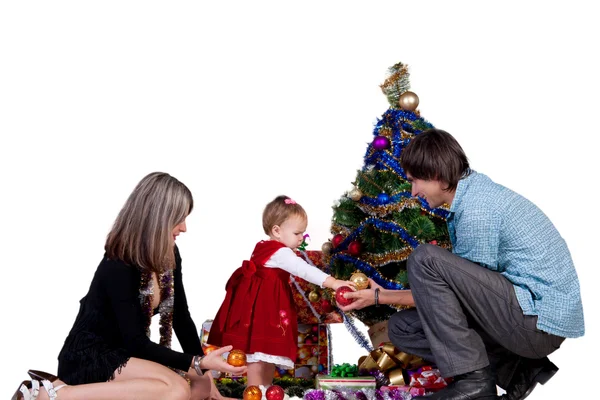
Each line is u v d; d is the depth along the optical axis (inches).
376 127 181.5
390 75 181.3
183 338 165.9
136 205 151.3
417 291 144.0
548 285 142.3
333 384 169.0
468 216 144.0
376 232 178.5
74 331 151.6
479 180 147.6
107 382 146.9
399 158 174.7
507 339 143.6
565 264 144.4
